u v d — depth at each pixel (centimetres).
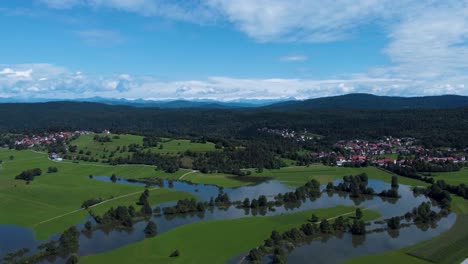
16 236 14950
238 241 14188
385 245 14038
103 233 15388
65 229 15700
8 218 16925
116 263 12225
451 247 13612
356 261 12550
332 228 15375
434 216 16900
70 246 13562
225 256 12850
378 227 16038
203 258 12662
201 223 16150
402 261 12575
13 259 12706
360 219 17075
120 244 14212
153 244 13800
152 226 15350
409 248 13638
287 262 12506
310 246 13925
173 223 16800
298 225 16075
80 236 15025
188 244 13850
